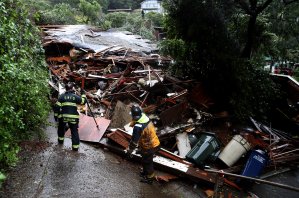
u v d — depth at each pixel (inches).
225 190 272.4
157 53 647.8
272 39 529.3
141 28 979.3
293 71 877.8
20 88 243.1
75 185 220.4
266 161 294.4
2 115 205.2
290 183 320.5
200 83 447.5
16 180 207.6
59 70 456.4
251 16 469.1
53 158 249.0
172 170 266.7
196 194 252.2
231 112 420.8
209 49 430.9
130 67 461.1
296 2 489.7
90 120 328.2
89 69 478.9
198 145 296.4
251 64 479.2
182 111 372.8
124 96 399.2
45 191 205.5
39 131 285.3
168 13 448.8
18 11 330.3
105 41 647.1
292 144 390.0
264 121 455.8
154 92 410.3
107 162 267.7
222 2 420.5
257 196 283.4
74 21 896.9
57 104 263.4
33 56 364.8
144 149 240.1
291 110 501.7
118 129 303.9
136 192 231.0
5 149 208.4
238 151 311.9
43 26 686.5
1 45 236.8
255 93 450.3
